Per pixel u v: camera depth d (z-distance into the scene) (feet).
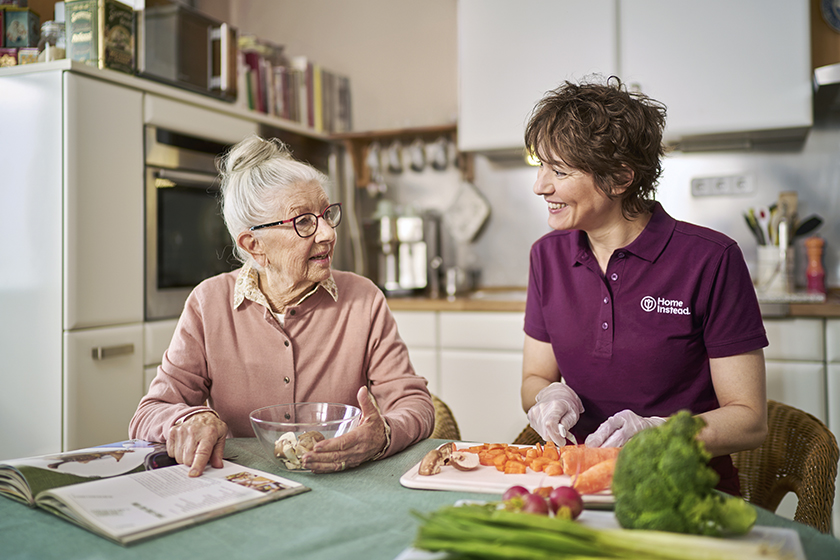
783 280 8.21
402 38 11.00
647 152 3.67
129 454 3.09
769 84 7.79
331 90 10.95
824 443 3.58
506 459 2.96
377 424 3.14
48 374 6.21
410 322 8.78
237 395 4.07
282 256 3.91
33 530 2.31
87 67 6.31
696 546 1.78
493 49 8.92
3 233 6.42
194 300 4.15
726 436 3.39
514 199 10.35
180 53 7.64
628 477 2.02
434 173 10.81
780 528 2.21
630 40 8.29
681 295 3.84
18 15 6.81
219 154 8.27
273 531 2.26
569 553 1.76
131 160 6.89
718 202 9.22
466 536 1.84
